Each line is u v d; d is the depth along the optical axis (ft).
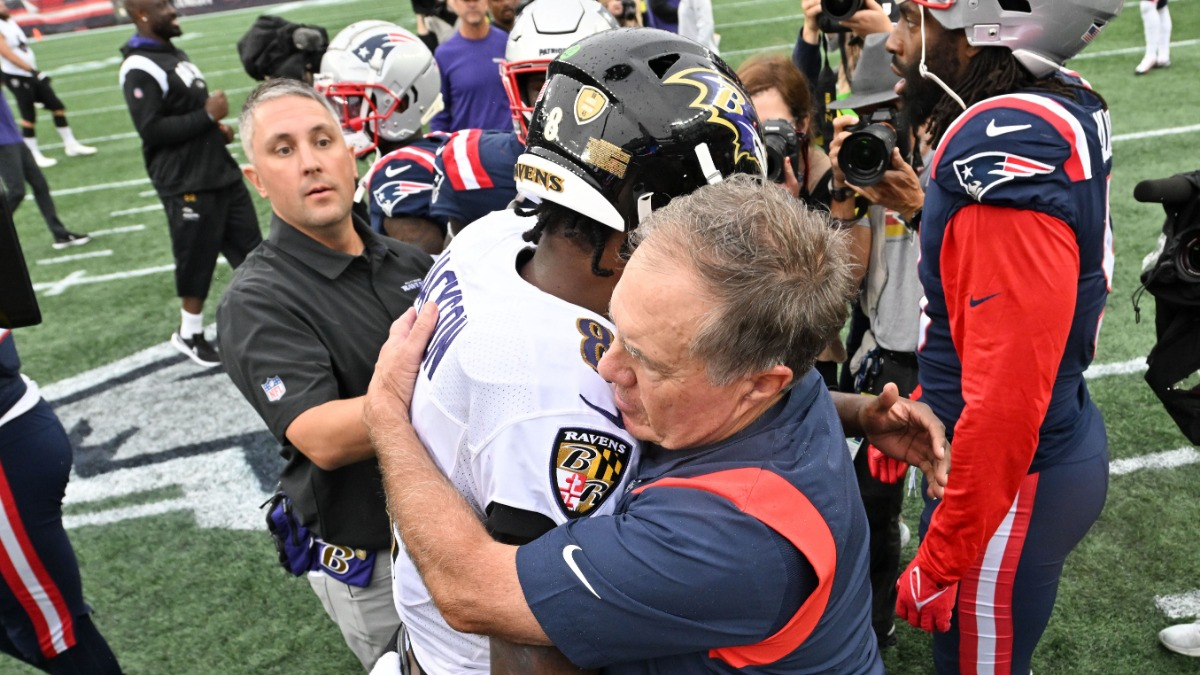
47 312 17.44
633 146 3.10
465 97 14.02
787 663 3.06
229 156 14.46
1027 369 4.50
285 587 9.43
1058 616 8.00
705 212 2.79
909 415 4.13
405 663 4.20
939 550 5.00
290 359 5.29
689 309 2.72
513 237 3.52
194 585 9.54
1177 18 29.35
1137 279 13.80
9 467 6.56
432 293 3.61
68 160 29.50
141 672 8.39
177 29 13.88
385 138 9.46
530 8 7.84
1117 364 11.81
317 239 5.67
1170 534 8.84
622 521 2.93
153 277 18.89
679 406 2.90
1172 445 10.17
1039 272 4.41
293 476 5.59
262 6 69.05
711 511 2.85
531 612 2.91
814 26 10.91
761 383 2.92
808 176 7.97
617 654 2.97
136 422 13.07
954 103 5.16
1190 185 5.93
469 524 3.09
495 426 2.99
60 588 7.02
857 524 3.17
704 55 3.38
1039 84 4.80
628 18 15.35
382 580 5.71
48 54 58.29
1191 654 7.42
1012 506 5.19
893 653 7.87
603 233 3.20
